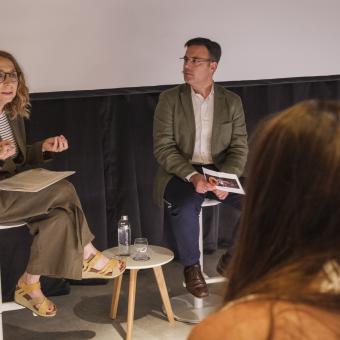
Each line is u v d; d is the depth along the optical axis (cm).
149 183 447
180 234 375
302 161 89
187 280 378
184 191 376
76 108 414
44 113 405
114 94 420
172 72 437
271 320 84
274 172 91
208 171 363
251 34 456
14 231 403
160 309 397
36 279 329
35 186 307
